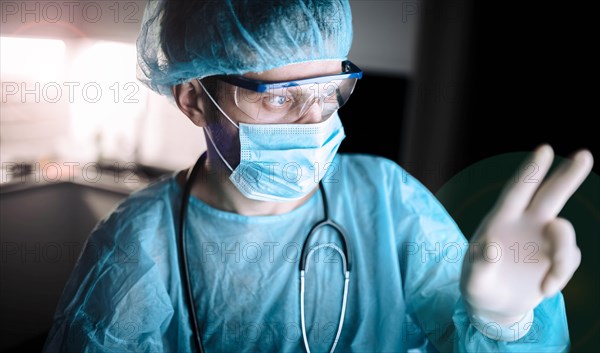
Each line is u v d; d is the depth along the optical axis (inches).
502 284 33.4
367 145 82.8
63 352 41.1
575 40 70.9
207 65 39.2
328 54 39.1
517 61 74.8
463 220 79.4
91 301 42.0
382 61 84.7
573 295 69.6
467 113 79.5
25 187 97.2
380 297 45.1
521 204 34.6
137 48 45.1
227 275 44.0
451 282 44.2
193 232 44.6
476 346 36.9
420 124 81.7
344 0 40.6
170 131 101.1
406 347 46.4
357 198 47.8
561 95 72.5
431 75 81.7
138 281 41.9
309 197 46.4
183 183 46.8
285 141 40.1
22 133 100.0
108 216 46.3
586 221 69.6
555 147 73.4
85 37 99.3
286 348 44.1
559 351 37.0
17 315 92.0
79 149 103.9
